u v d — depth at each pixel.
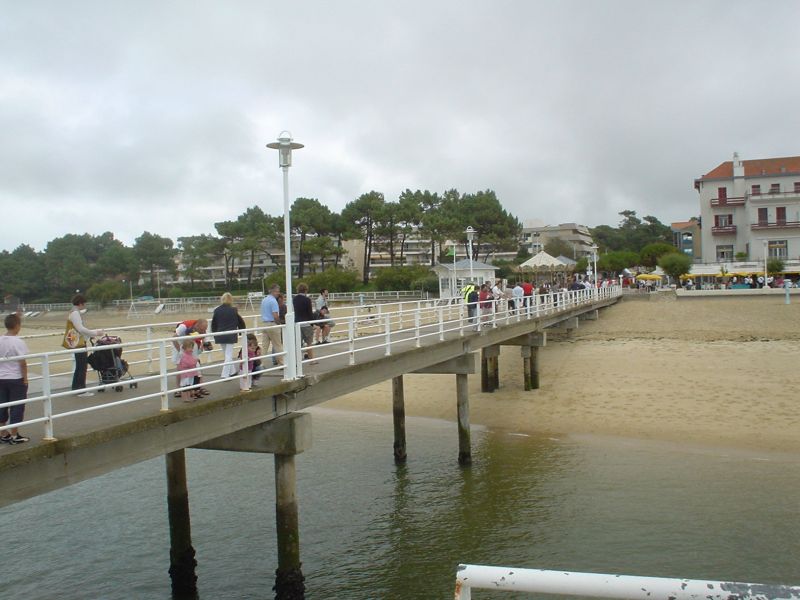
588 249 116.25
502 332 21.23
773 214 61.53
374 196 79.00
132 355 25.22
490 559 11.87
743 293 47.34
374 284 70.31
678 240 101.25
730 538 12.09
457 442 19.36
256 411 10.01
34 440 7.09
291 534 10.27
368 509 14.53
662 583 2.17
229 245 87.88
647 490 14.66
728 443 17.69
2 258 107.50
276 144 10.95
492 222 83.81
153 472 17.92
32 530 13.97
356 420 22.70
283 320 13.73
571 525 13.06
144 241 99.88
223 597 11.05
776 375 24.06
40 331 60.06
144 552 12.81
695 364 26.70
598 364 28.14
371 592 11.00
